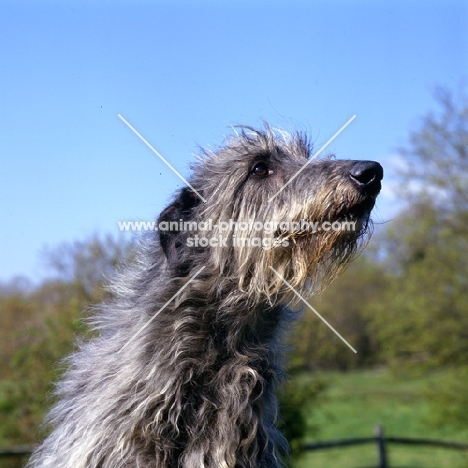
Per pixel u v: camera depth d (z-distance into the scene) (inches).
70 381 47.2
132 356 43.6
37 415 96.5
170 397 42.6
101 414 42.7
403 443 148.0
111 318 47.5
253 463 42.6
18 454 97.4
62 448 44.1
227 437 42.3
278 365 46.6
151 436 42.1
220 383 43.4
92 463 42.1
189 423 42.7
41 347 99.4
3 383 101.7
